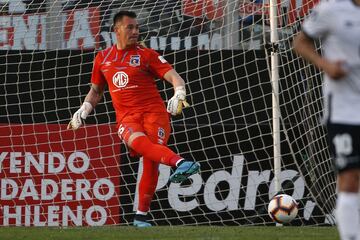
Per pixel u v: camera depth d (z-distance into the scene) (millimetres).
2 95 34406
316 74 32688
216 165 33250
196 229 27531
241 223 32875
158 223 33094
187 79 33750
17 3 35812
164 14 35156
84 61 34500
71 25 35438
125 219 33375
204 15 34719
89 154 33719
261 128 33156
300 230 27156
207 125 33438
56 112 34281
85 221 33531
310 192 32500
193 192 33094
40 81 34438
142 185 28625
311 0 32844
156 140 27891
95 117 33844
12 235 25297
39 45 35406
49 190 33750
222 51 33656
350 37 16219
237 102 33469
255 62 33469
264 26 32375
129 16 28047
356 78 16219
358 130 16125
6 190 33812
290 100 32812
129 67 28016
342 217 16250
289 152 32688
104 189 33562
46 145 33969
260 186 32906
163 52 34000
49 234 25547
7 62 34531
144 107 28062
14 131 34156
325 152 32688
